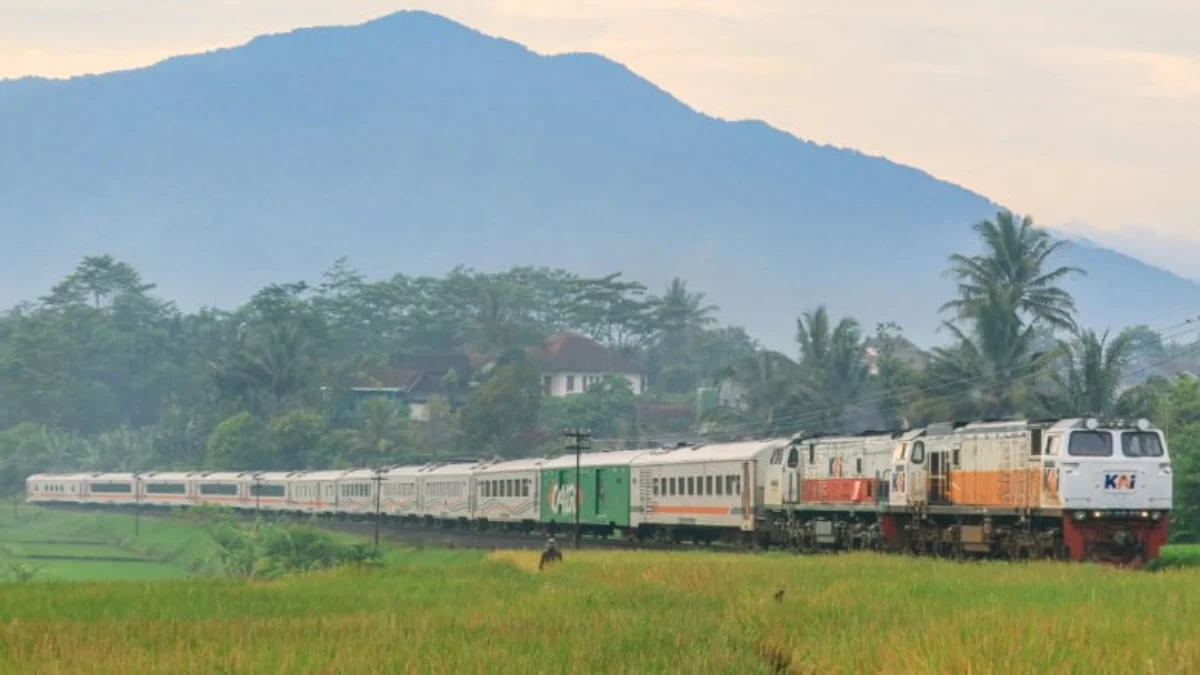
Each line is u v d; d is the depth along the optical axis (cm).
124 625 10244
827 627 9569
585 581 14838
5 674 7819
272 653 8188
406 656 8031
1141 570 14525
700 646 8769
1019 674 6906
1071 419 15900
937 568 14412
